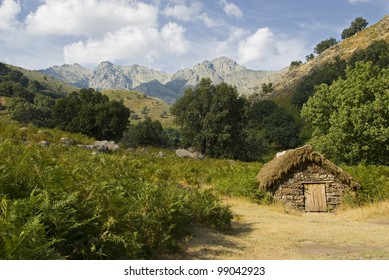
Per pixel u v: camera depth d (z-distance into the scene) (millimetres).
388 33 142375
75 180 9031
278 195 21328
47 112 111812
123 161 19281
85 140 29875
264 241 11164
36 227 5492
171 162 31109
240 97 74375
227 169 28969
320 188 21375
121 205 7988
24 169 8422
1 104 127312
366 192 21062
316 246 10773
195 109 71125
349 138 31016
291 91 143000
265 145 85000
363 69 33469
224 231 12078
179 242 9711
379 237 12125
